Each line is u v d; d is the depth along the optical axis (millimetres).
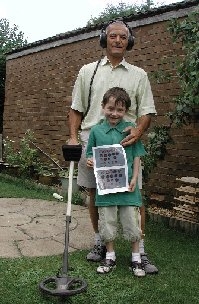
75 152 2920
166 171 6262
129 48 3717
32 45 9953
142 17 6738
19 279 3250
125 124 3545
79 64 8539
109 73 3625
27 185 8391
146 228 5141
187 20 4898
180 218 5289
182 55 6082
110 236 3455
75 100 3740
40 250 4137
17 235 4684
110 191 3387
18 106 10805
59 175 8188
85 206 6461
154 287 3191
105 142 3480
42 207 6281
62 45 9062
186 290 3162
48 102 9562
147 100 3623
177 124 5160
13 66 11078
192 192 5219
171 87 6195
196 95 4531
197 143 5809
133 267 3465
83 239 4594
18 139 10750
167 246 4352
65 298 2842
